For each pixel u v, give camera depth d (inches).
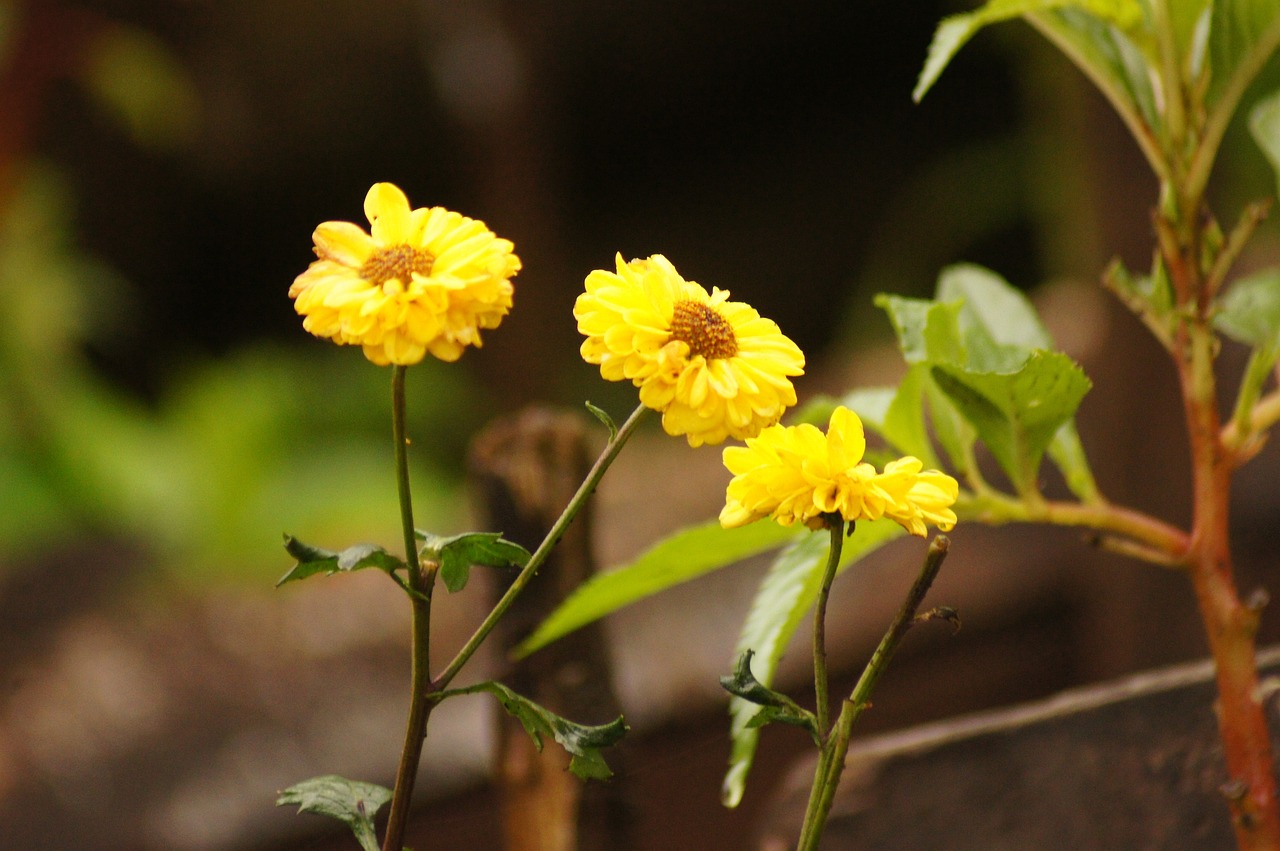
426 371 335.9
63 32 249.6
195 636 169.6
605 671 61.9
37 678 164.2
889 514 47.4
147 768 141.8
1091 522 53.4
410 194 392.5
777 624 52.9
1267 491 144.0
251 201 383.6
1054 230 267.3
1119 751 55.9
